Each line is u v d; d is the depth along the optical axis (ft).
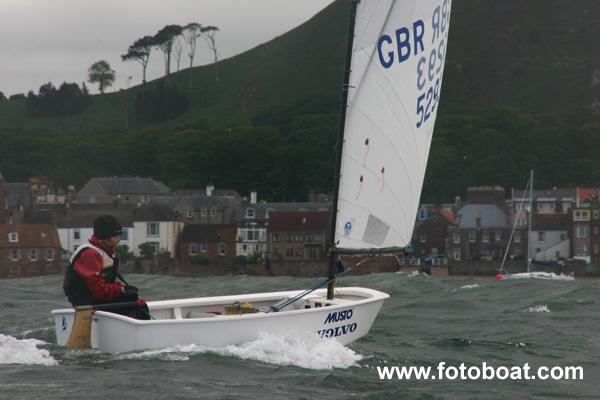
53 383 92.99
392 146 117.50
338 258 119.44
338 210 113.80
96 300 107.45
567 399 99.81
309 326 112.06
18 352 105.40
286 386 95.86
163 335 104.47
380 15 113.80
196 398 88.94
